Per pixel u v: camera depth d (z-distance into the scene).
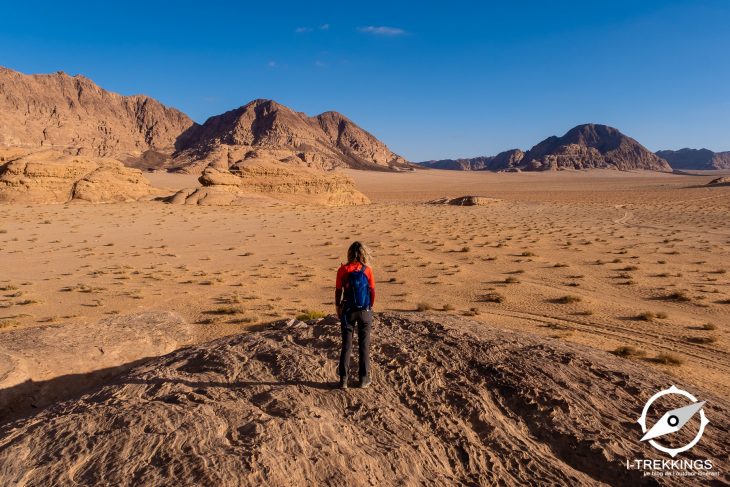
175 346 10.99
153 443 4.42
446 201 93.31
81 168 64.75
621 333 14.77
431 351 7.30
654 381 6.63
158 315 13.13
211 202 67.38
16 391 7.61
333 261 31.12
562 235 44.88
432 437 5.11
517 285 23.17
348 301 6.04
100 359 9.28
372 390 6.08
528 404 5.74
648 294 21.06
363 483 4.15
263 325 15.92
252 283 24.25
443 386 6.23
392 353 7.28
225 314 17.72
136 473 4.00
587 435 5.10
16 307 18.83
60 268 27.69
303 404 5.46
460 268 28.08
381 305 19.27
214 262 30.75
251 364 6.89
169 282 24.33
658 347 13.19
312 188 84.38
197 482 3.85
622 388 6.28
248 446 4.39
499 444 5.02
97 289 22.16
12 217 47.22
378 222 56.53
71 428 4.77
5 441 4.67
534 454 4.86
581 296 20.44
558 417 5.46
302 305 19.34
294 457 4.32
